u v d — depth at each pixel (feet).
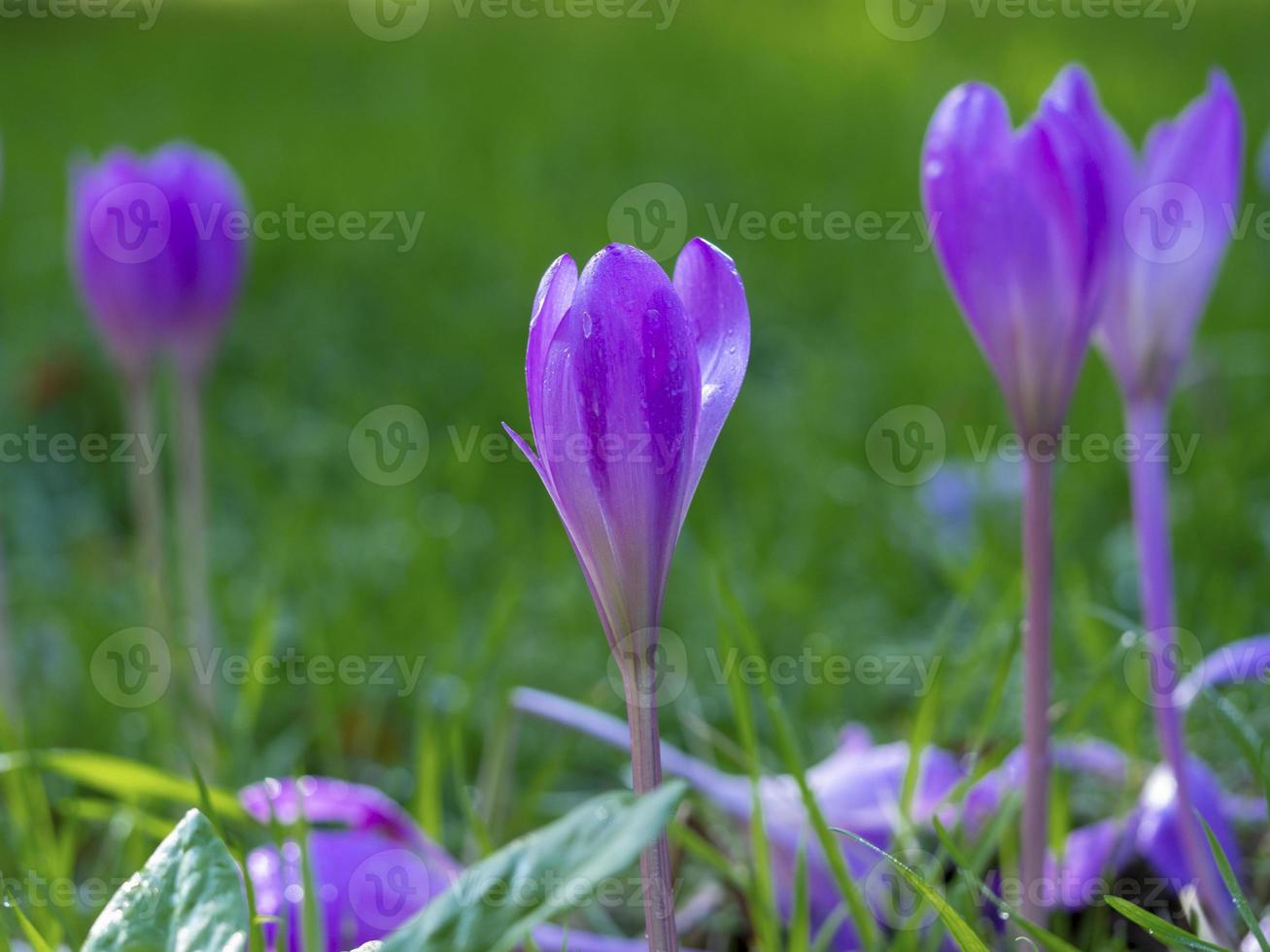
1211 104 2.65
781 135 8.96
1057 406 2.57
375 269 6.88
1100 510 4.10
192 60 12.05
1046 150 2.54
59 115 9.93
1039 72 9.81
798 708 3.28
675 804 2.31
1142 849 2.75
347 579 3.89
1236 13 12.12
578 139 9.09
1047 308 2.56
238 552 4.27
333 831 2.80
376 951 2.38
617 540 2.39
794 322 6.17
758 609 3.59
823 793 2.81
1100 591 3.52
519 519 4.18
